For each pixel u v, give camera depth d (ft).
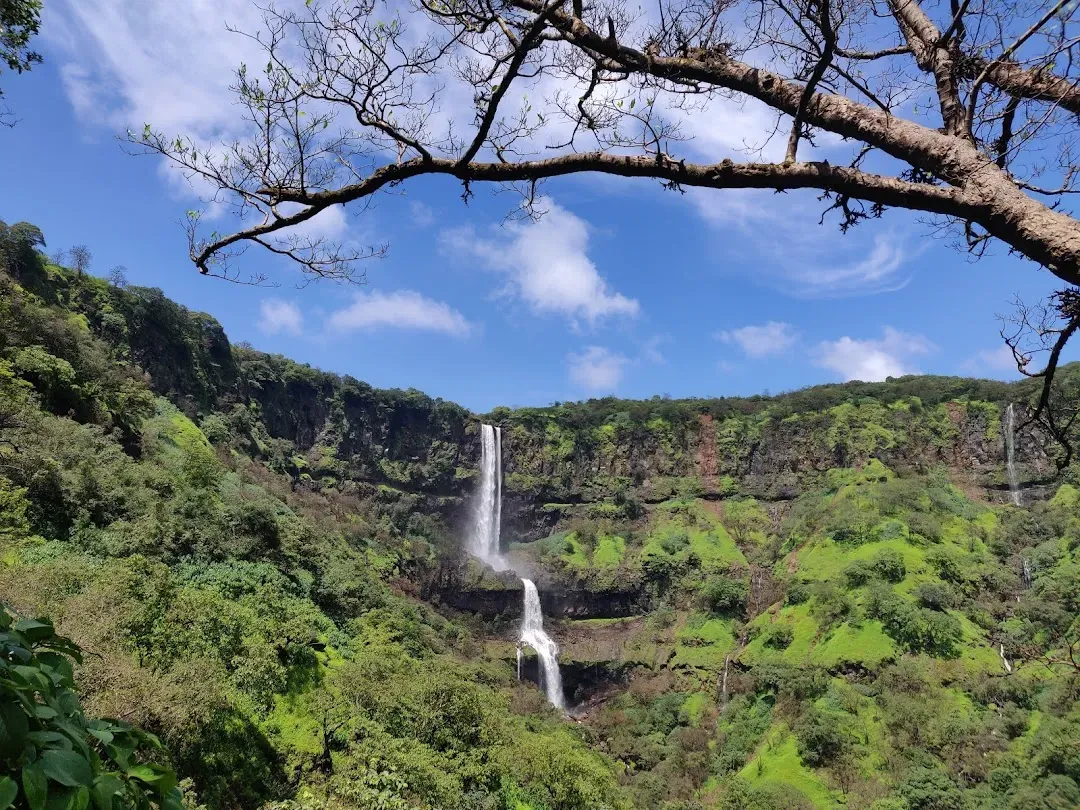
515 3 15.87
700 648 256.93
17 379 143.64
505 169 15.43
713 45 15.67
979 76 14.26
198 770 71.77
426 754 94.99
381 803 73.15
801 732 169.89
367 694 104.32
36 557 94.89
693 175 14.19
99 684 62.95
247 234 16.57
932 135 14.02
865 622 203.82
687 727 214.28
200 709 70.33
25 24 25.44
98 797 7.27
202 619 90.07
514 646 265.95
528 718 175.52
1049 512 251.39
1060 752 128.77
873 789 147.54
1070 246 11.43
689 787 177.99
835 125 14.79
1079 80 14.93
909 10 16.98
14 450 119.85
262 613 115.44
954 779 144.56
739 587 278.87
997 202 12.55
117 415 179.11
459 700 111.24
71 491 118.52
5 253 218.38
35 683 7.71
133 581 85.97
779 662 209.15
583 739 200.75
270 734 87.86
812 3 14.84
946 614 199.82
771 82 15.02
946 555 225.76
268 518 153.48
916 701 171.53
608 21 15.02
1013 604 203.62
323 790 78.28
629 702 241.55
